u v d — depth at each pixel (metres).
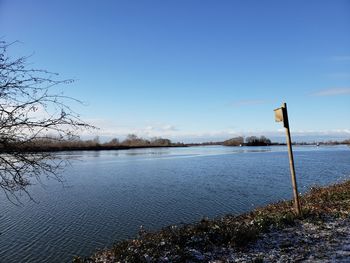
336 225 9.39
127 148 167.50
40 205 22.19
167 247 8.69
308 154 85.44
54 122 6.13
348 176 33.19
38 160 6.17
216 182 31.41
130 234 15.38
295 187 10.70
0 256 13.07
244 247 8.23
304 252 7.49
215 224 10.26
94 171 43.78
